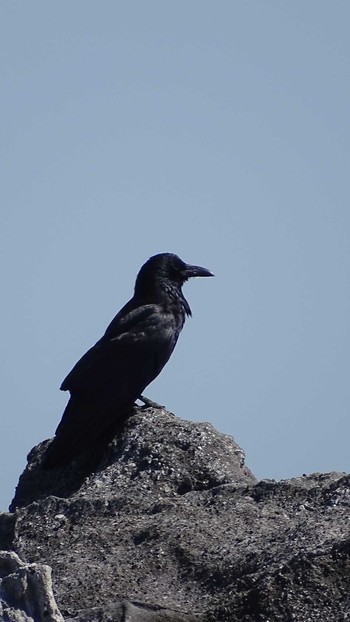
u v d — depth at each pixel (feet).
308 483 41.65
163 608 33.27
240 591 34.09
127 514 41.39
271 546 36.22
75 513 41.83
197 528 38.68
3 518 41.96
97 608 33.27
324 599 33.01
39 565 31.83
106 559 37.73
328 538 35.70
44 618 30.99
